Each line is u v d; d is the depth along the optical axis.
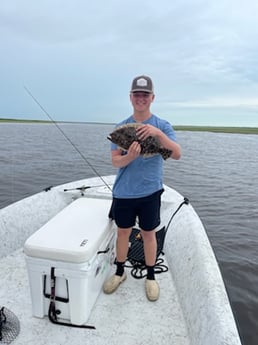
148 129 2.17
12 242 3.21
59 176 11.71
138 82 2.30
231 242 5.96
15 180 10.60
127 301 2.49
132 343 2.05
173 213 3.78
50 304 2.16
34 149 20.08
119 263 2.67
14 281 2.71
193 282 2.35
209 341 1.72
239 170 15.22
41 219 3.66
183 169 15.33
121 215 2.48
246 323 3.60
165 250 3.36
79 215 2.66
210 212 7.90
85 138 31.92
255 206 8.49
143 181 2.38
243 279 4.61
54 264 2.04
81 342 2.04
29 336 2.07
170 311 2.39
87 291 2.14
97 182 4.78
